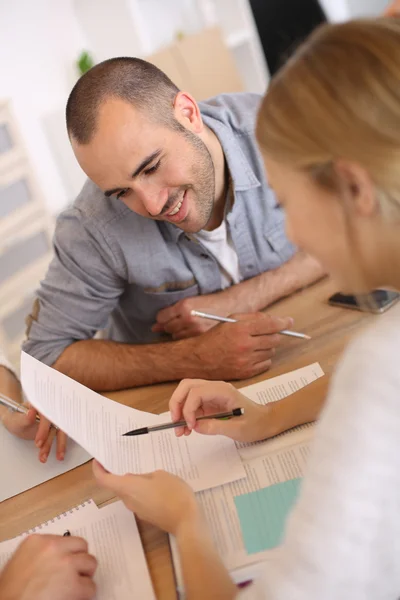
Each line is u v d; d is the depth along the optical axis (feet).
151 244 4.61
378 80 1.59
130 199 3.94
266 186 4.86
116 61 3.78
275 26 10.31
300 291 4.58
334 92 1.64
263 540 2.41
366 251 1.79
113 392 4.11
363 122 1.60
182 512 2.39
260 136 1.85
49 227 8.89
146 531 2.65
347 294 4.16
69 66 11.33
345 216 1.75
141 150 3.67
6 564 2.43
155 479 2.55
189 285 4.92
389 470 1.70
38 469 3.32
